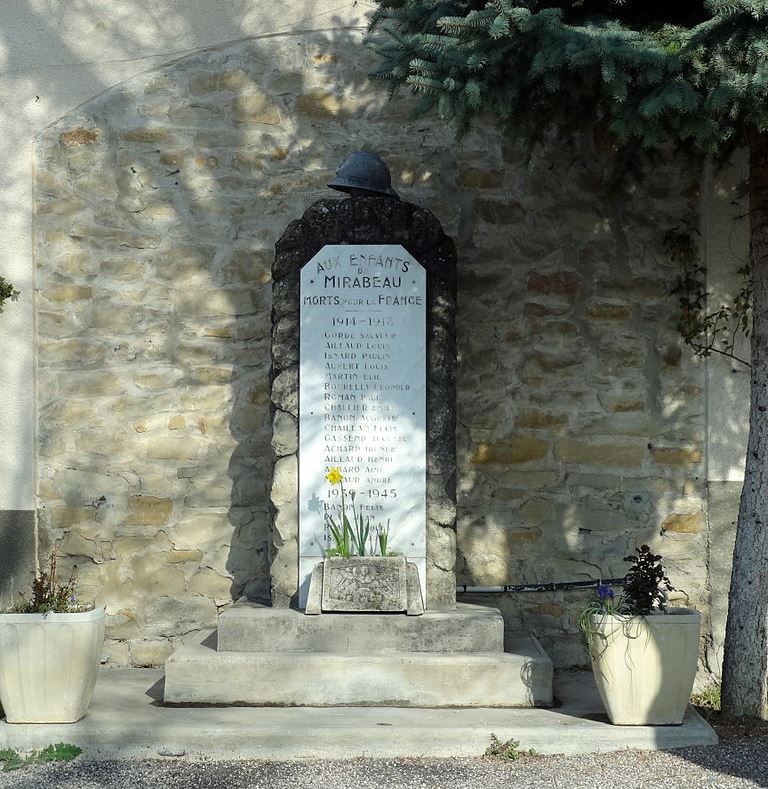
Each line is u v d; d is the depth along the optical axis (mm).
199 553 6551
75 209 6621
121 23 6680
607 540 6480
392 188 6402
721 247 6469
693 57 4672
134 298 6609
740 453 6449
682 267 6500
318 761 4934
